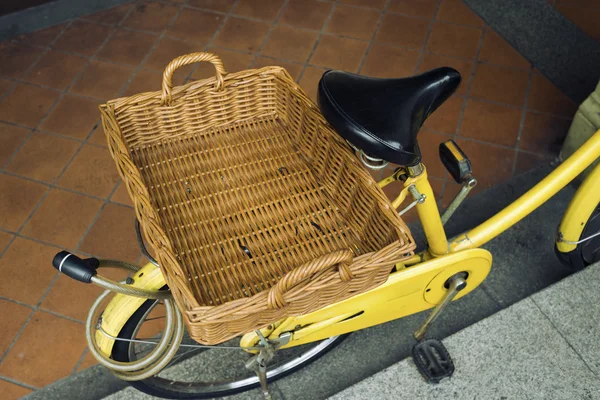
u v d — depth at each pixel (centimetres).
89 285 235
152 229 118
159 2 350
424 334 212
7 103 298
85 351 218
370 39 329
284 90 150
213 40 329
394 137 126
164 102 141
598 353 208
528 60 320
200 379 210
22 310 228
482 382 202
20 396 207
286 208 140
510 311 218
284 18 340
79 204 260
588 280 224
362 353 218
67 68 315
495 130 288
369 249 134
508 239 249
